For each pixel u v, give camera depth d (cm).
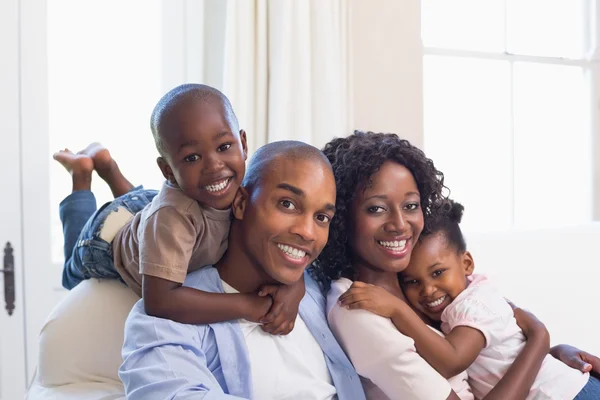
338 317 118
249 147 199
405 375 111
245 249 111
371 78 230
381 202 119
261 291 109
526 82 271
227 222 112
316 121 208
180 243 104
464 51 258
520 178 274
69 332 128
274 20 200
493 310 126
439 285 129
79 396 120
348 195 121
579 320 222
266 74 203
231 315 106
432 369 112
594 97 280
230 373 105
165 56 212
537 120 274
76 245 138
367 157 120
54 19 206
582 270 225
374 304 114
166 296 103
